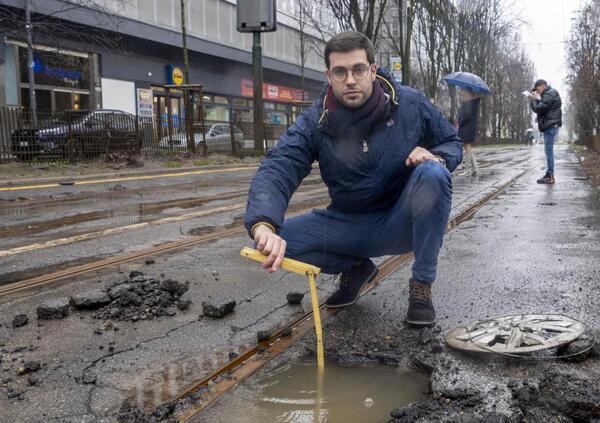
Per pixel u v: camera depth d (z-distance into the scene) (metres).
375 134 2.77
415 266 2.87
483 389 2.08
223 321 2.97
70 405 2.07
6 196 9.55
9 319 3.04
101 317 3.03
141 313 3.07
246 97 34.94
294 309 3.17
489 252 4.46
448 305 3.14
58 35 21.88
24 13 19.86
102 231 5.80
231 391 2.18
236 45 32.62
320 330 2.41
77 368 2.40
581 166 16.11
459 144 2.99
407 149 2.82
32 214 7.28
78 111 15.88
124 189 10.70
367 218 2.97
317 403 2.07
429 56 37.16
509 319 2.73
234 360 2.43
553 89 10.15
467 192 9.03
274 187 2.66
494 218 6.25
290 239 2.95
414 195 2.74
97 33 23.22
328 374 2.32
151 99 27.08
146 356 2.52
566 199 7.84
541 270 3.82
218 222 6.35
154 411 2.01
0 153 14.41
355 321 2.96
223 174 14.91
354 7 22.55
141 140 17.75
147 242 5.18
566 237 5.00
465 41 41.34
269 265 2.38
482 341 2.47
